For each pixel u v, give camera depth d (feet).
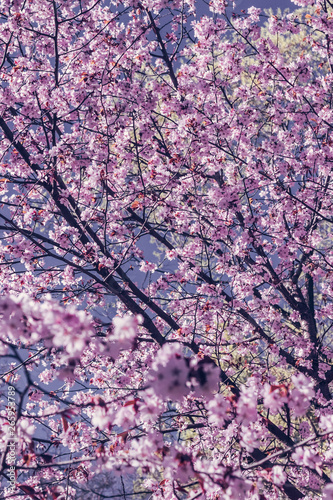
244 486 9.18
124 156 23.91
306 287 32.78
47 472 17.92
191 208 25.71
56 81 22.27
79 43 25.79
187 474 9.52
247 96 27.30
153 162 26.30
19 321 8.71
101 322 22.20
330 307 28.99
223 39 28.68
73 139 22.27
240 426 10.87
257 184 25.98
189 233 27.63
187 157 23.91
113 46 23.53
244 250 25.45
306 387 9.50
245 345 25.52
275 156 25.82
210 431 22.77
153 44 29.37
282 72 26.89
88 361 24.25
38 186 23.02
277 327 25.89
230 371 25.81
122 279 22.40
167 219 23.71
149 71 31.22
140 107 23.26
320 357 27.96
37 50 23.90
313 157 25.17
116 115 24.11
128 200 24.45
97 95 22.88
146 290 25.75
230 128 24.59
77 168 22.99
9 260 22.89
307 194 27.45
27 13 21.70
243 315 25.32
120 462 9.59
